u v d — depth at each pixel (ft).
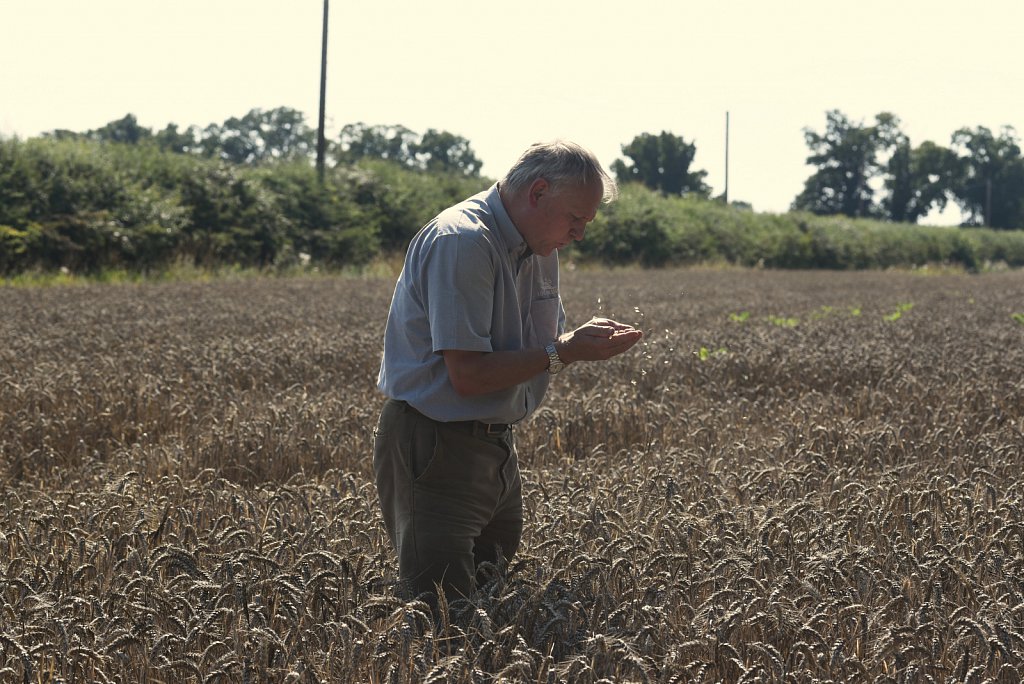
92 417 23.11
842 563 12.94
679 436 22.70
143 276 82.38
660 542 13.75
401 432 11.60
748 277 120.98
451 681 9.54
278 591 10.80
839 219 217.15
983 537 14.66
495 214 11.11
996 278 147.02
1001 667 10.39
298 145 295.28
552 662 10.21
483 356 10.93
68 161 85.92
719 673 10.55
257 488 18.10
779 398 27.89
